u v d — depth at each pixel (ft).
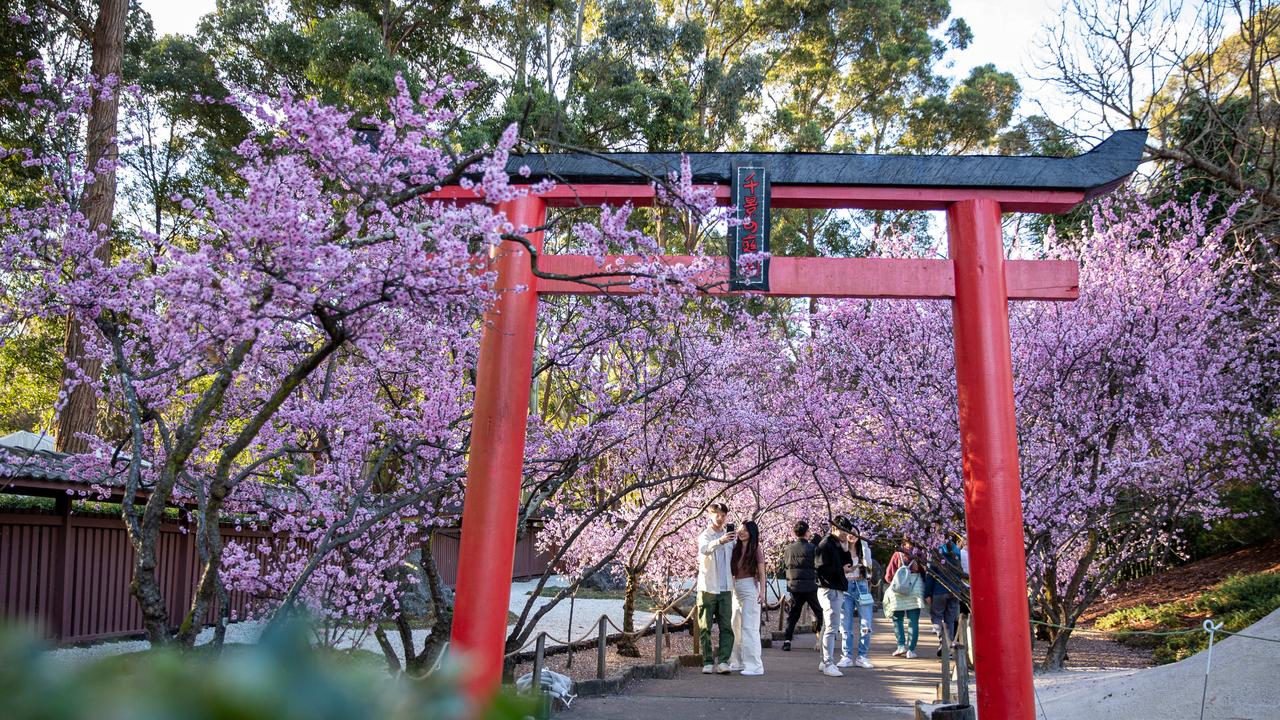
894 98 95.66
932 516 29.22
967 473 21.83
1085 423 30.19
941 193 22.35
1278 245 37.58
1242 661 21.11
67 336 45.42
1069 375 31.45
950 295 22.30
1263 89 39.68
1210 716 18.69
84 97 17.95
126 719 2.10
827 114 97.30
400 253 14.46
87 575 36.58
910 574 40.93
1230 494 53.83
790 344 40.42
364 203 14.64
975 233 22.09
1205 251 35.45
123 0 54.90
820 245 88.22
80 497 35.55
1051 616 35.68
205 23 68.03
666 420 31.83
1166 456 33.53
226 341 13.93
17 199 48.98
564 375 28.91
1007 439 21.50
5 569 32.73
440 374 22.85
